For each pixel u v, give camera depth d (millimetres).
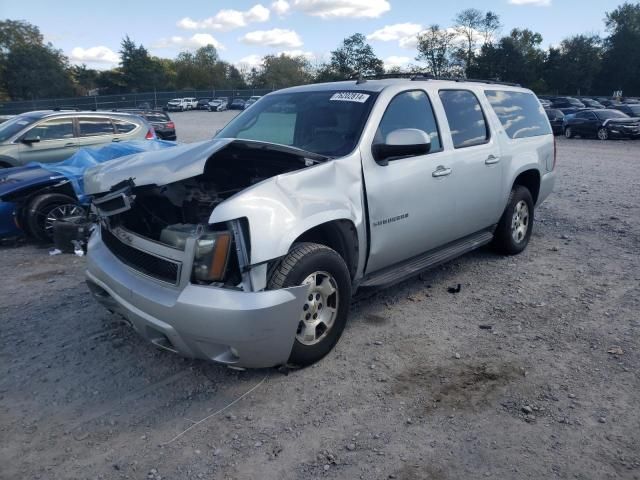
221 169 4234
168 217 3889
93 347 4070
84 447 2961
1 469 2799
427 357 3854
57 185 6914
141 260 3457
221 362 3201
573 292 5047
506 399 3328
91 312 4727
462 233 5156
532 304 4773
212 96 69812
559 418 3133
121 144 7770
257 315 3078
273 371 3676
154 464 2818
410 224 4367
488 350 3947
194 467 2791
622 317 4477
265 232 3154
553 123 26938
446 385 3492
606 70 88500
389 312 4629
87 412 3275
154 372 3709
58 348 4070
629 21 86938
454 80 5281
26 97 83000
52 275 5809
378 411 3232
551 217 8047
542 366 3711
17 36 83625
